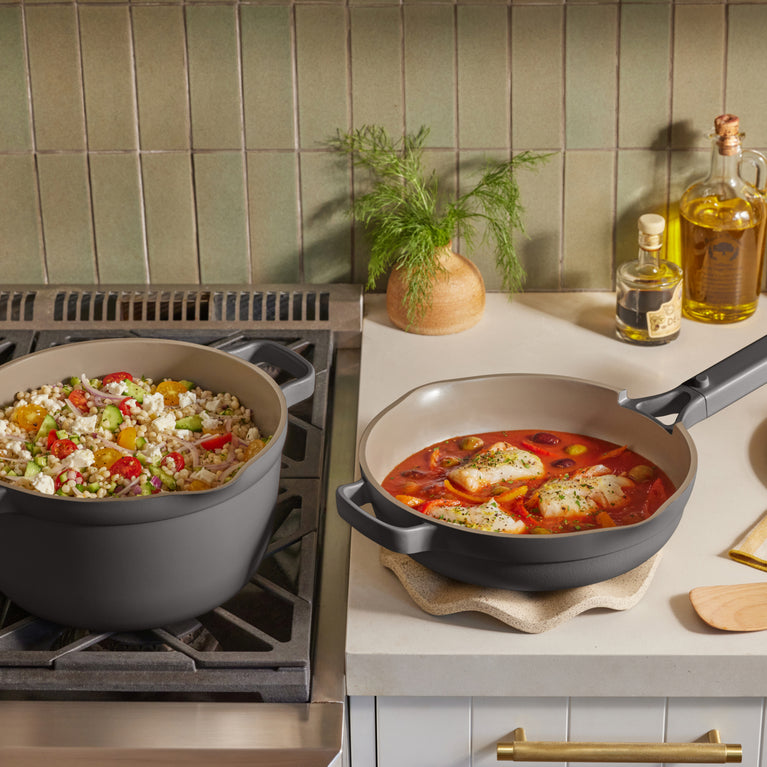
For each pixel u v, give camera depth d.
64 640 0.95
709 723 0.92
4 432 1.01
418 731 0.93
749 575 0.95
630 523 0.97
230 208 1.45
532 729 0.93
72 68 1.37
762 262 1.43
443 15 1.35
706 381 1.08
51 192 1.44
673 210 1.45
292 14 1.35
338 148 1.41
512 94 1.39
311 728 0.84
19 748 0.81
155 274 1.48
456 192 1.44
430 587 0.93
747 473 1.09
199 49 1.37
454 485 1.04
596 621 0.91
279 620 0.97
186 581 0.88
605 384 1.14
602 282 1.50
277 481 0.95
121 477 0.94
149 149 1.42
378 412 1.20
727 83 1.38
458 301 1.36
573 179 1.43
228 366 1.09
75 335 1.38
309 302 1.42
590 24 1.35
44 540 0.84
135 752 0.82
